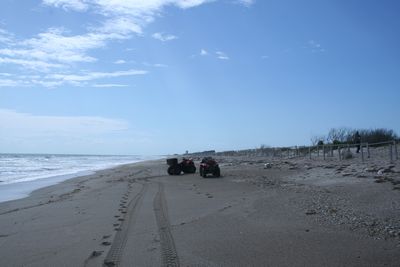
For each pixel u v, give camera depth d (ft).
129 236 35.14
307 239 31.86
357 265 25.58
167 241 32.83
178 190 73.56
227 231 35.81
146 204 54.70
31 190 87.86
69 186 95.35
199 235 34.68
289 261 26.66
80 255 29.81
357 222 36.63
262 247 30.09
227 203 52.80
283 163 128.57
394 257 26.96
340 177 74.18
